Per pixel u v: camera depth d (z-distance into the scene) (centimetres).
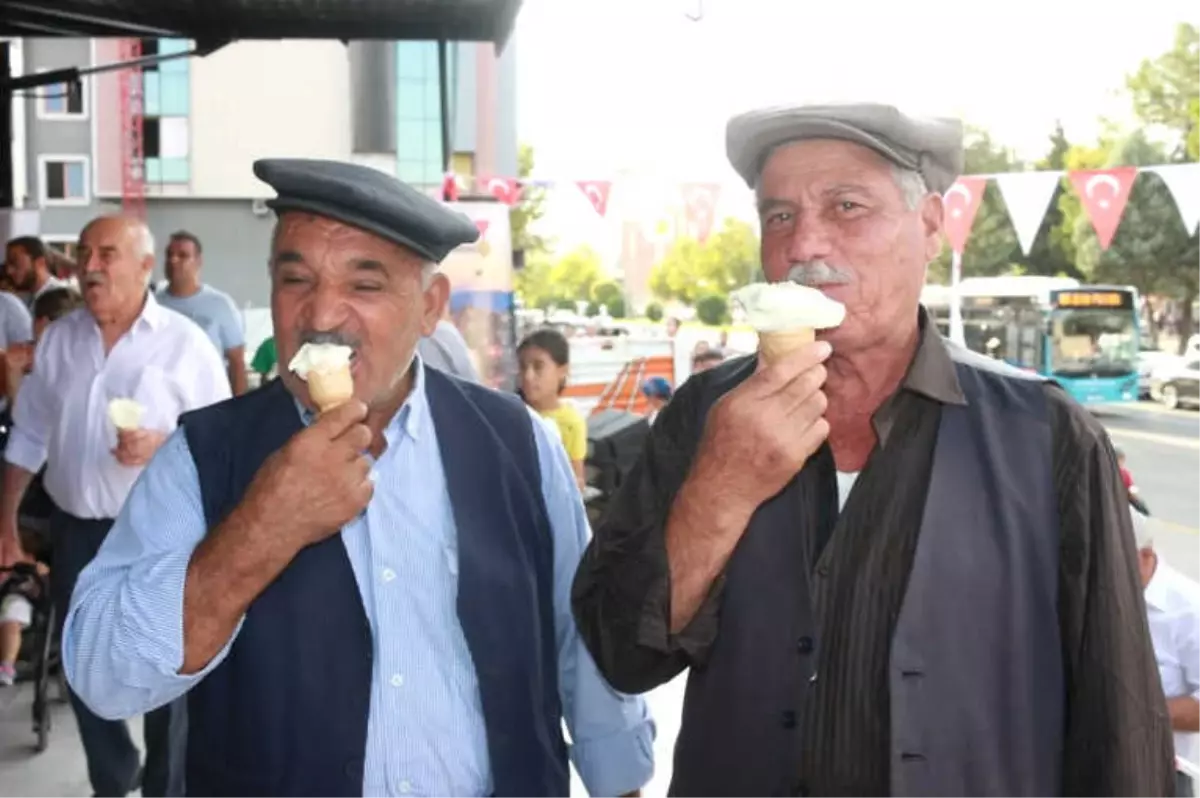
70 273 1077
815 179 172
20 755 487
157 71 3281
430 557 194
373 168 190
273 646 184
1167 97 3203
